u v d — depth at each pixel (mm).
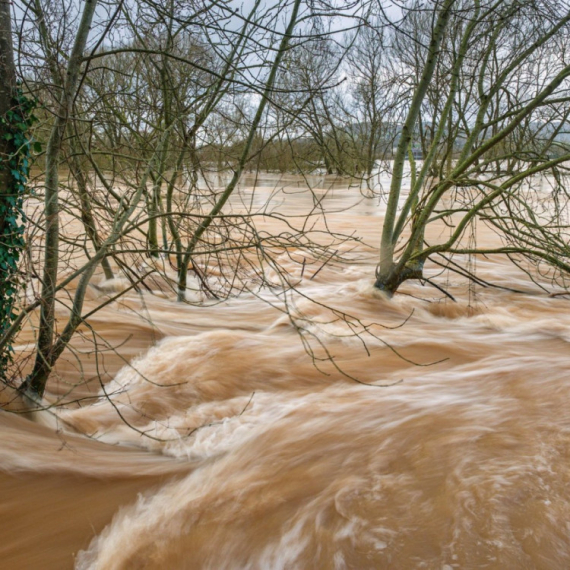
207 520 3875
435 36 8539
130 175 7246
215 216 5320
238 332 7977
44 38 5684
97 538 3820
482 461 4250
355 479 4164
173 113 7672
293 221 19953
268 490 4152
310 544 3572
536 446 4418
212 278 11562
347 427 5047
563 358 6777
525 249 8562
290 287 5441
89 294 9930
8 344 5461
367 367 6777
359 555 3445
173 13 7359
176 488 4367
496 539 3486
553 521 3588
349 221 20516
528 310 9477
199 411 5863
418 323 9078
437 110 10938
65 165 6012
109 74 8680
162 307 9570
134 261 6188
